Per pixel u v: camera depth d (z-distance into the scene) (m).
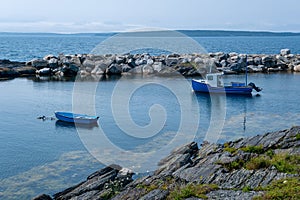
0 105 35.81
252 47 129.00
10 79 51.94
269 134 18.92
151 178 14.77
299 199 10.93
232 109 34.00
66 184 17.58
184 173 14.76
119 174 16.88
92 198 13.99
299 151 16.25
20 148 23.30
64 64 56.53
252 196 11.80
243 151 17.03
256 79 51.88
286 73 57.69
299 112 33.22
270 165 14.36
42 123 29.30
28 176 18.61
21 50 110.50
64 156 21.53
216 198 11.88
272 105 36.06
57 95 40.56
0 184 17.62
